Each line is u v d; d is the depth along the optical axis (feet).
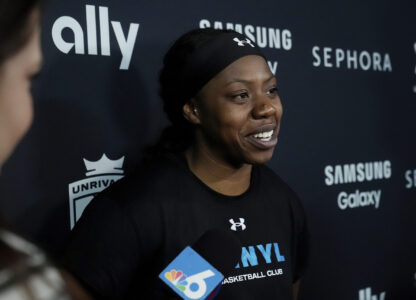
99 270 2.84
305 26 5.34
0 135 1.15
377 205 6.03
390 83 6.18
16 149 3.67
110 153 4.13
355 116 5.81
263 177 3.64
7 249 1.03
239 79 3.10
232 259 2.72
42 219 3.80
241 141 3.15
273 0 5.09
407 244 6.36
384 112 6.12
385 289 6.09
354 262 5.78
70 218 3.94
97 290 2.83
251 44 3.28
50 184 3.83
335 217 5.61
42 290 1.01
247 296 3.14
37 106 3.75
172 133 3.53
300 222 3.76
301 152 5.30
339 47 5.65
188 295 2.43
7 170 3.62
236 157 3.21
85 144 4.00
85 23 3.96
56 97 3.84
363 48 5.89
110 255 2.87
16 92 1.14
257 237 3.30
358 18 5.84
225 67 3.11
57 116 3.85
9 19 1.05
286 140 5.18
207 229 3.12
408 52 6.37
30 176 3.73
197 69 3.15
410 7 6.38
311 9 5.40
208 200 3.21
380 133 6.07
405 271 6.32
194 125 3.33
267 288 3.24
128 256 2.92
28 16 1.10
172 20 4.43
